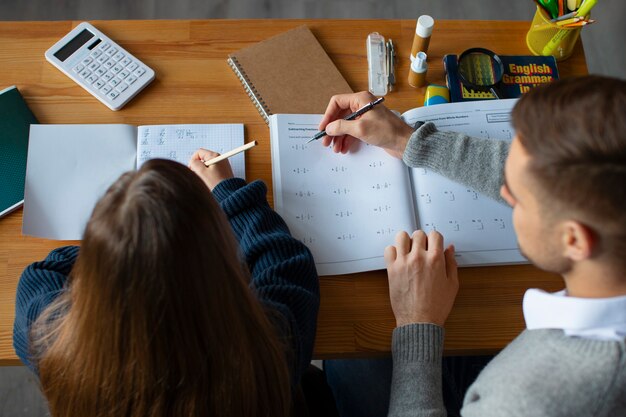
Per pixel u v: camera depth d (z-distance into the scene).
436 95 0.94
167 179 0.47
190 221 0.47
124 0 1.84
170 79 0.96
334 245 0.84
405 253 0.81
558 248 0.52
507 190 0.58
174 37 0.99
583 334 0.53
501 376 0.57
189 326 0.48
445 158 0.86
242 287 0.54
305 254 0.75
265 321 0.58
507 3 1.88
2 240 0.84
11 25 0.97
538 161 0.48
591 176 0.45
